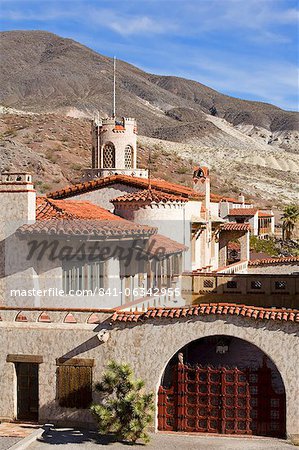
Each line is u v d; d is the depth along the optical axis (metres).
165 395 22.17
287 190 152.12
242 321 21.48
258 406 21.53
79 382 22.66
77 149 125.19
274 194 143.88
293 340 21.11
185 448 20.33
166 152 153.38
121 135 43.34
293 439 20.97
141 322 22.20
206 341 34.12
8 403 23.30
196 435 21.61
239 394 21.69
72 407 22.69
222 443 20.77
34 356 23.03
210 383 21.84
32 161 107.75
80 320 22.88
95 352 22.58
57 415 22.81
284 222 88.88
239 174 164.00
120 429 20.86
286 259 44.41
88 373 22.62
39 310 23.20
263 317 21.19
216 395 21.81
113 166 43.44
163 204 31.70
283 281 30.06
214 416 21.80
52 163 112.38
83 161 117.75
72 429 22.47
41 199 29.59
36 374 23.66
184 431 21.94
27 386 23.70
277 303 30.12
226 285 30.75
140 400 21.05
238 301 30.56
